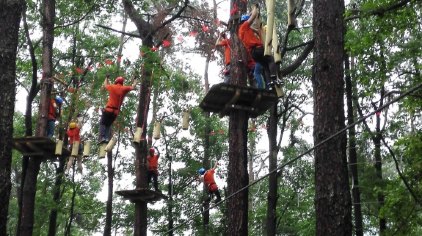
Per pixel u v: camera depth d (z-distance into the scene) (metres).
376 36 10.84
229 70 11.50
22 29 17.84
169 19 15.12
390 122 15.65
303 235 21.36
